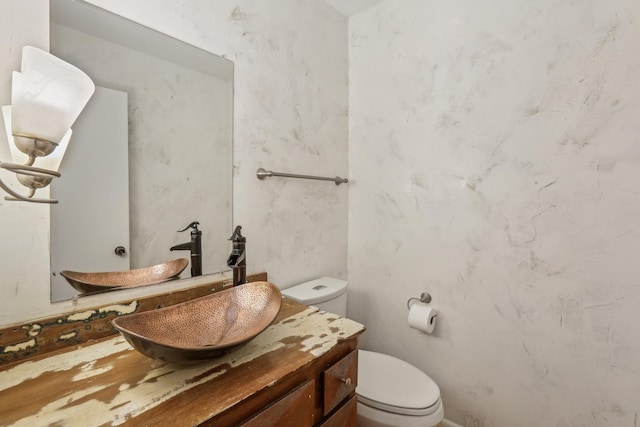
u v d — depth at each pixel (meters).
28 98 0.57
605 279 1.04
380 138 1.62
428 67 1.42
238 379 0.62
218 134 1.13
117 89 0.89
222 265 1.16
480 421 1.32
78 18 0.81
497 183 1.25
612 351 1.03
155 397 0.56
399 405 1.03
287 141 1.39
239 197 1.21
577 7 1.05
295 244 1.45
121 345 0.77
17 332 0.70
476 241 1.31
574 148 1.08
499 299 1.26
